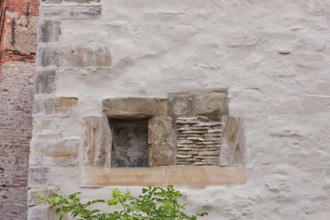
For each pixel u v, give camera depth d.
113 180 4.30
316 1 4.63
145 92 4.47
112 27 4.59
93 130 4.38
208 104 4.43
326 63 4.50
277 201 4.23
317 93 4.44
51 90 4.45
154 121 4.43
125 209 4.22
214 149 4.36
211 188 4.27
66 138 4.36
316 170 4.29
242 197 4.23
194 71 4.50
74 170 4.30
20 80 7.78
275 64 4.49
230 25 4.58
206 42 4.55
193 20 4.60
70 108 4.42
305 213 4.21
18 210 7.40
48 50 4.54
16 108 7.68
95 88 4.47
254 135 4.36
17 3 7.99
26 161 7.55
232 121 4.38
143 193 4.03
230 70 4.49
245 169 4.29
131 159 4.51
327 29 4.57
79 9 4.62
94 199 4.25
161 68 4.51
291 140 4.34
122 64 4.51
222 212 4.21
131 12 4.62
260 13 4.60
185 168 4.33
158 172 4.33
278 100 4.42
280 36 4.55
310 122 4.38
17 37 7.89
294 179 4.27
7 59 7.80
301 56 4.51
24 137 7.61
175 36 4.57
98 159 4.34
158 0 4.64
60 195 4.07
